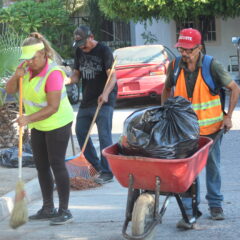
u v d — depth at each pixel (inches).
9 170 1039.0
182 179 579.8
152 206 606.5
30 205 855.7
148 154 593.6
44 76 693.3
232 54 2972.4
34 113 690.2
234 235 668.7
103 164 965.2
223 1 2375.7
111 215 772.0
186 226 686.5
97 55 928.3
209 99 690.8
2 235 701.9
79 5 3125.0
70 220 739.4
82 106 961.5
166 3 2381.9
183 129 602.2
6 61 1165.1
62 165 725.9
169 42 2970.0
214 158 708.0
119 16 2513.5
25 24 2694.4
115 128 1577.3
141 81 1903.3
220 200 726.5
